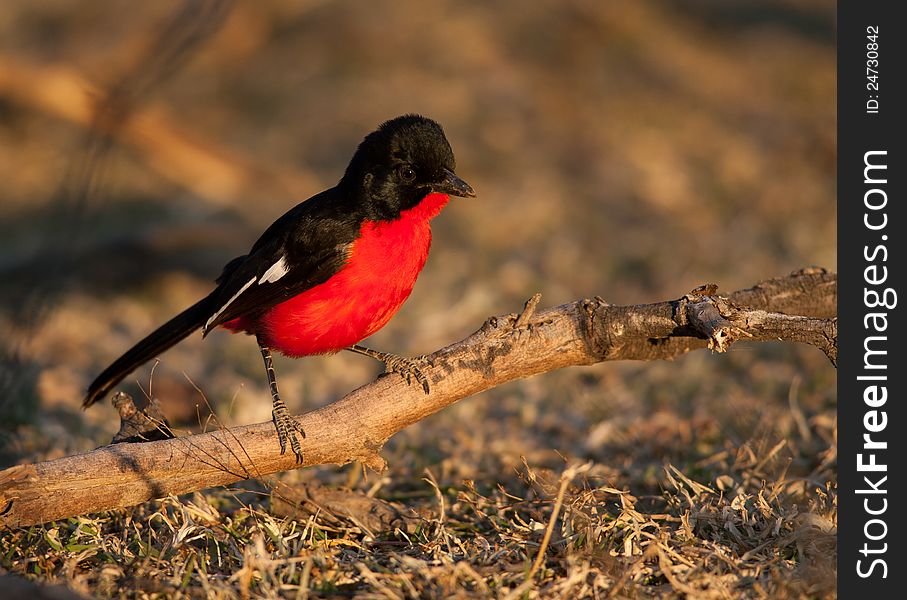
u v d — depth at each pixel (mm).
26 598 5691
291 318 7957
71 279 16078
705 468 8992
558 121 23594
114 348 14023
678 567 6570
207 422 7820
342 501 7848
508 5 28594
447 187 7887
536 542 7070
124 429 7570
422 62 26062
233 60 26672
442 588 6438
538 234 18531
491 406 11906
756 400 11109
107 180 19859
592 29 27828
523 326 7328
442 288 16328
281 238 8008
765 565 6680
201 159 19656
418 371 7297
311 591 6469
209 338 14773
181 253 17203
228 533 7301
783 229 17500
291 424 7152
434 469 9492
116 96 15023
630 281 16219
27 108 22812
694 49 28047
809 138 22297
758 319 6836
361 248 7816
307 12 28359
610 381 12531
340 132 23203
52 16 27672
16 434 9844
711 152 22078
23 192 20312
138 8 27438
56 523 7406
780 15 31266
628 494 8078
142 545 7031
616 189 20359
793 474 8586
